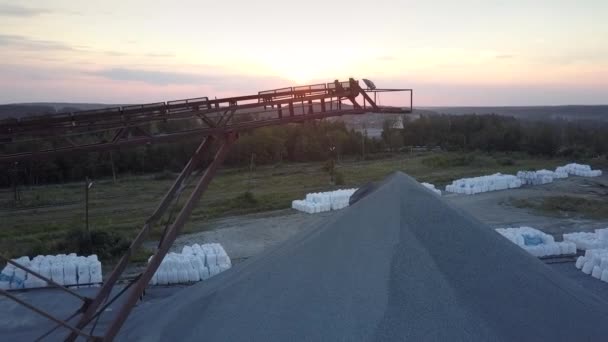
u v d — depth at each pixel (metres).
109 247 17.95
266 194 28.95
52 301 12.87
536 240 16.61
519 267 5.07
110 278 7.06
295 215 23.55
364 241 5.43
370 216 5.84
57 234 20.70
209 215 24.05
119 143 7.12
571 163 39.62
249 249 18.09
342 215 6.24
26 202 28.81
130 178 37.69
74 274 14.28
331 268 5.25
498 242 5.45
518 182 29.97
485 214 23.14
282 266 5.71
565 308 4.59
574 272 14.67
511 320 4.29
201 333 5.14
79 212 26.08
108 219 24.05
